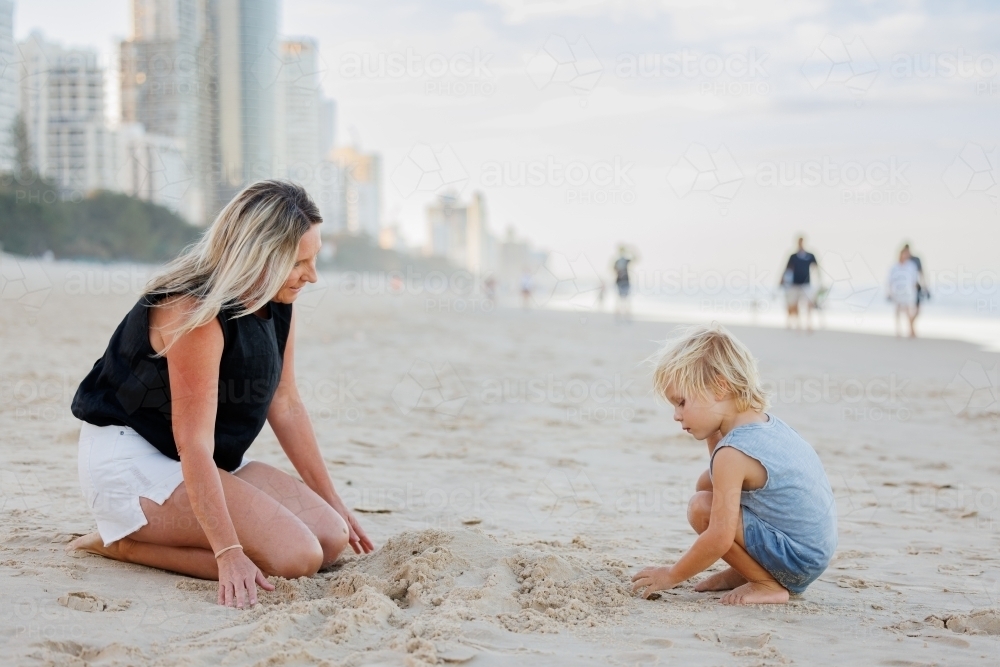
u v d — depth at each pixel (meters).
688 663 1.74
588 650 1.81
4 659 1.63
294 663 1.67
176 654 1.69
